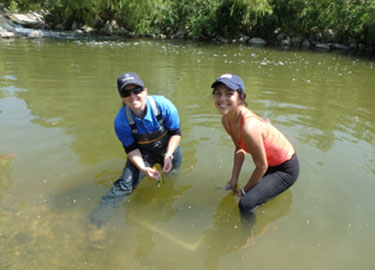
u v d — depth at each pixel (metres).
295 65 9.32
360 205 2.61
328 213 2.53
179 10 16.47
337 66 9.45
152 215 2.56
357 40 15.02
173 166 3.23
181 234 2.35
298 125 4.28
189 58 9.75
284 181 2.59
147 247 2.21
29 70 6.95
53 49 10.16
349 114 4.79
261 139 2.38
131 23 15.58
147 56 9.73
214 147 3.65
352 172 3.09
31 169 3.09
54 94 5.29
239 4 15.50
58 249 2.16
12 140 3.60
